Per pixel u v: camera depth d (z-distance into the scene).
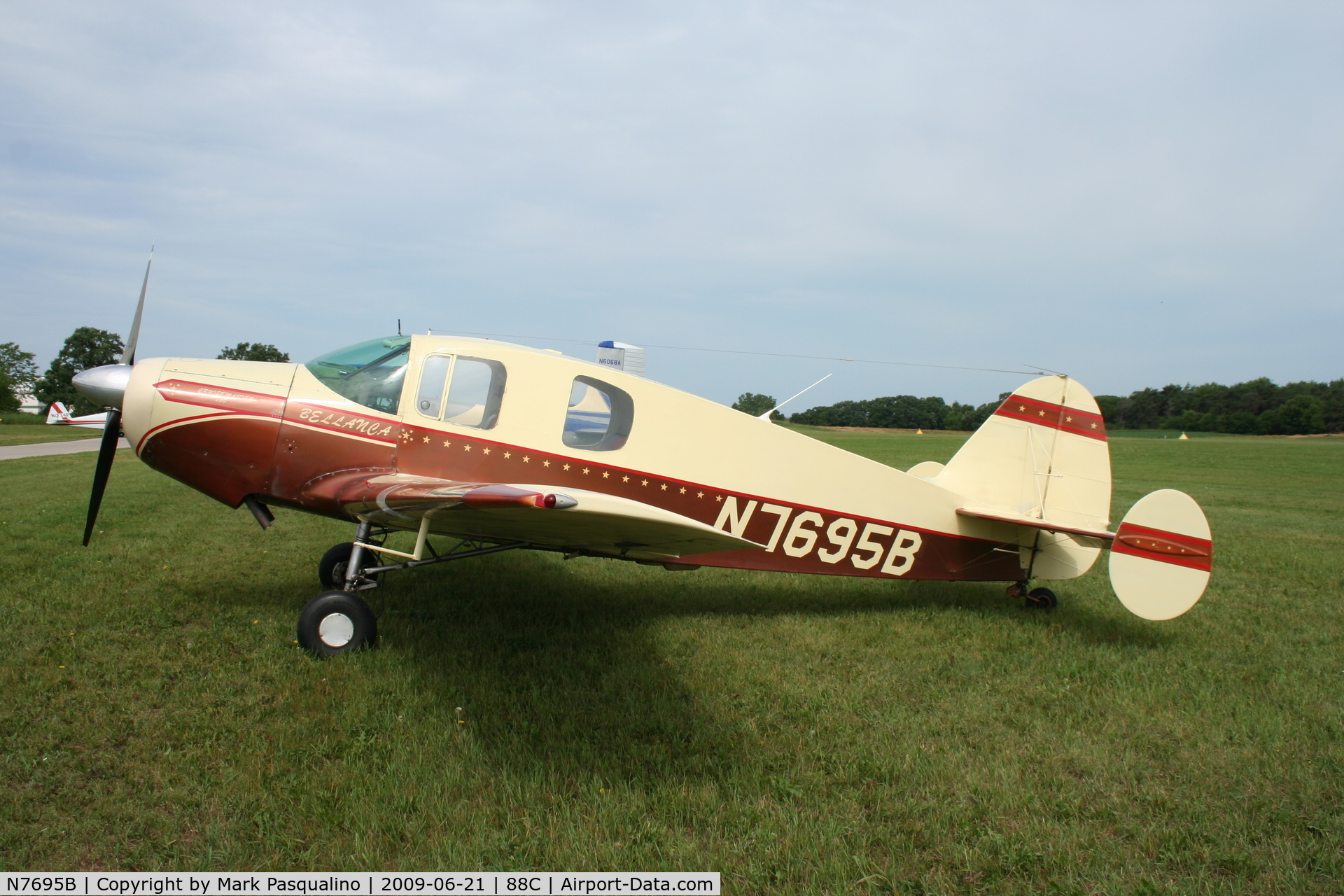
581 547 4.99
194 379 5.04
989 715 4.02
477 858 2.62
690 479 5.56
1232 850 2.85
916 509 6.27
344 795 2.97
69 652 4.27
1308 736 3.85
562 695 4.04
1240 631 5.80
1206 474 24.64
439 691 3.97
